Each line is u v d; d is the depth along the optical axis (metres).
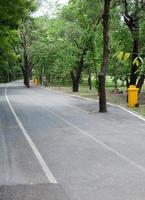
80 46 48.97
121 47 34.22
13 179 9.52
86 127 18.12
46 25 69.56
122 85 71.19
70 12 47.69
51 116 22.64
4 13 26.94
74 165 10.88
